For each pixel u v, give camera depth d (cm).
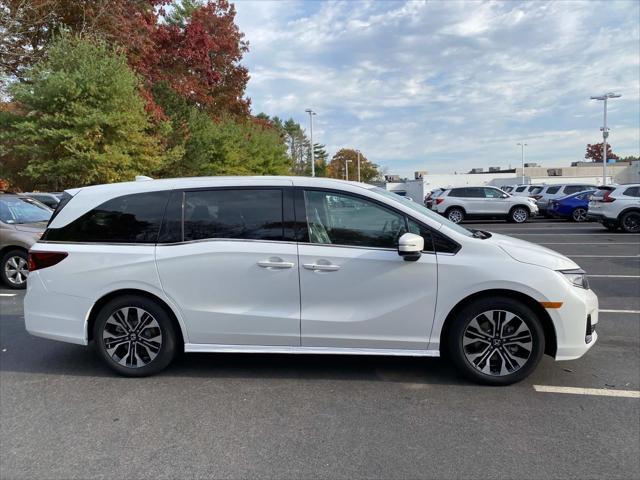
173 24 3494
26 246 838
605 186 1756
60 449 323
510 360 410
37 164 1689
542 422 352
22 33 1961
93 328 447
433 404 382
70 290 437
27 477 292
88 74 1653
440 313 407
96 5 2116
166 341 436
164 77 2870
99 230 443
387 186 6259
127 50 2270
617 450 314
